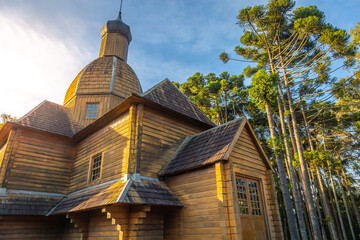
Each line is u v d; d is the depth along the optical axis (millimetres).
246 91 25938
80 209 8023
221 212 6418
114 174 8961
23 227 10078
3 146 13312
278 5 15422
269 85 10086
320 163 19891
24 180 11000
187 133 11148
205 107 26469
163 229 7953
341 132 26516
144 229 7305
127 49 22000
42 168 11781
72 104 16375
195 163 7746
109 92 16531
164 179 8766
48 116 13906
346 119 25438
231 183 6695
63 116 14922
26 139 11773
